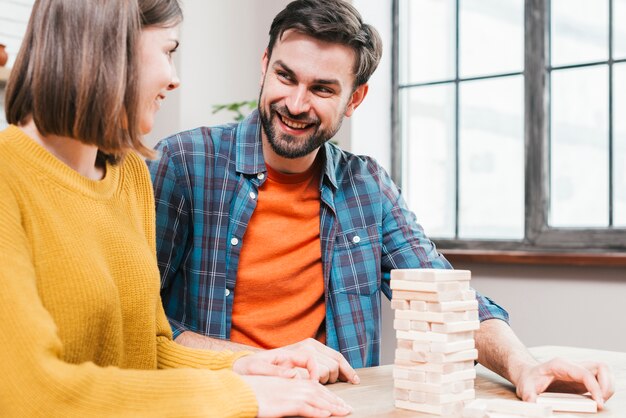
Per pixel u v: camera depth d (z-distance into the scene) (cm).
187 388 99
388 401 124
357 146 354
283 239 176
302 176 178
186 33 364
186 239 174
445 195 359
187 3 363
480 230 348
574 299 301
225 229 174
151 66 113
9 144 105
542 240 325
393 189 197
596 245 311
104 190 118
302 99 162
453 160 356
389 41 369
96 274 107
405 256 188
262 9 391
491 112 344
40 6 102
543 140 326
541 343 310
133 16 104
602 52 313
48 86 100
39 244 102
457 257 329
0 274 92
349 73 166
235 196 175
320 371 131
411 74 368
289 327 176
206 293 172
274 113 165
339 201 184
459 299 120
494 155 344
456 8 354
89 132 102
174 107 366
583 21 318
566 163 324
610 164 311
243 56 388
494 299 323
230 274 172
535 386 130
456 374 118
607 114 312
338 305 180
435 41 361
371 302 185
